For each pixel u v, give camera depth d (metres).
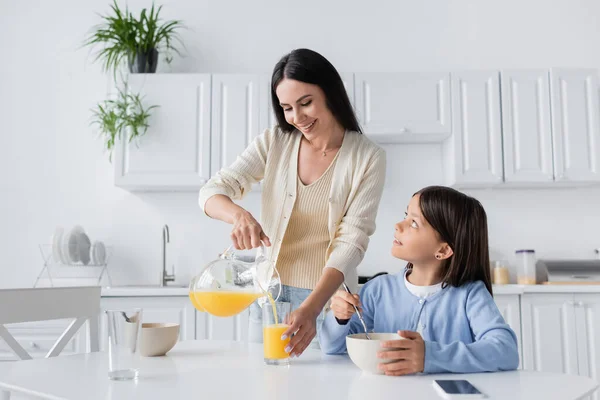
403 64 3.27
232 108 2.89
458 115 2.92
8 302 1.22
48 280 3.10
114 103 2.97
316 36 3.29
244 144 2.88
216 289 1.10
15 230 3.13
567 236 3.17
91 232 3.14
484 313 1.08
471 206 1.18
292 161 1.48
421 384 0.80
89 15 3.28
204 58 3.26
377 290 1.25
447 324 1.13
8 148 3.18
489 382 0.82
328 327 1.10
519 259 3.01
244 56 3.26
